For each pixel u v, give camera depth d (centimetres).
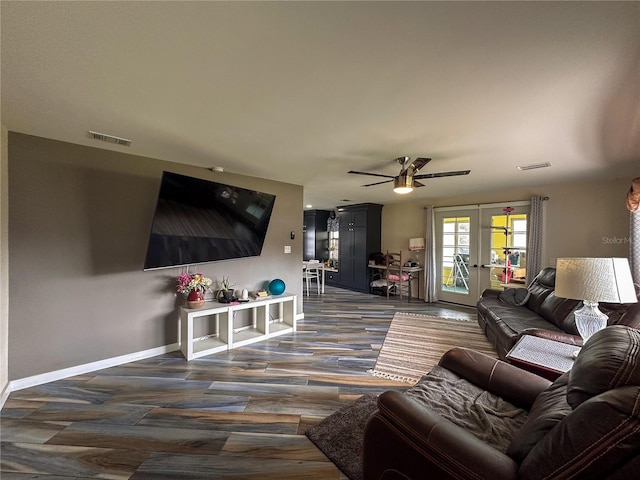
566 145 259
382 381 259
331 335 385
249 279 400
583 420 82
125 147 272
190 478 152
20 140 237
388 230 702
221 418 203
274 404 221
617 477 74
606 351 103
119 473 156
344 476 155
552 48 129
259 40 125
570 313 283
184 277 313
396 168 342
